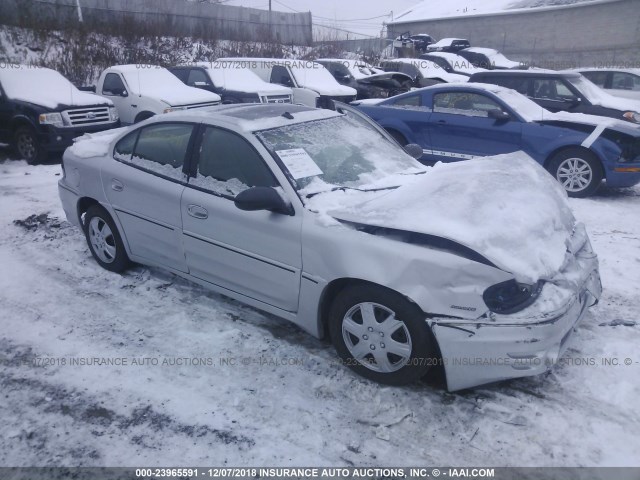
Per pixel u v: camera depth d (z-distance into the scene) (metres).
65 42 17.91
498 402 3.08
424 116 8.24
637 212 6.63
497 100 7.68
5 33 17.19
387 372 3.17
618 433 2.82
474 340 2.83
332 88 12.98
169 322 3.93
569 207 3.78
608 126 6.92
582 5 28.14
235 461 2.67
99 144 4.74
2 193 7.33
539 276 2.89
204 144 3.88
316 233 3.23
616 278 4.67
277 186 3.46
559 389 3.17
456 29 34.97
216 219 3.68
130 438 2.82
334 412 3.01
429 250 2.91
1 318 3.99
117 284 4.54
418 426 2.90
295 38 29.55
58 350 3.58
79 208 4.89
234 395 3.15
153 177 4.10
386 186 3.73
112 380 3.27
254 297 3.71
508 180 3.52
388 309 3.04
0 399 3.11
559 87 9.22
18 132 9.27
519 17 31.33
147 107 10.31
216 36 23.48
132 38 19.83
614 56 27.55
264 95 11.31
